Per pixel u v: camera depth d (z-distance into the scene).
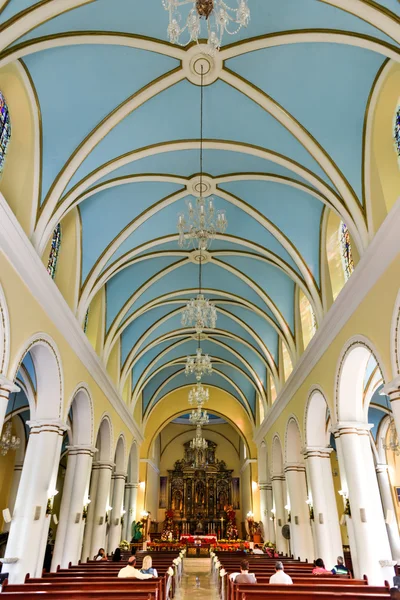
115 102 8.36
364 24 6.29
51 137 8.34
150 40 7.41
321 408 12.25
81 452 11.84
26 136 8.00
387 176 7.85
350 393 9.61
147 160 9.89
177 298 15.73
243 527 28.34
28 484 8.82
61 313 9.34
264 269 13.52
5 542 14.97
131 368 17.53
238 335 17.94
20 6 5.71
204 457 30.89
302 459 15.02
